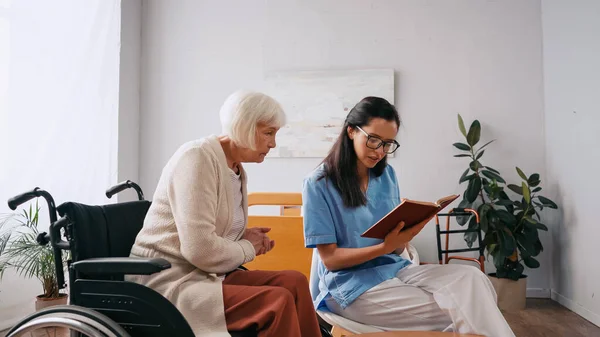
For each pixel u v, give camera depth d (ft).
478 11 13.10
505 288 11.48
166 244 4.91
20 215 9.62
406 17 13.33
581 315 10.76
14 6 10.25
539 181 11.85
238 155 5.41
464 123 13.05
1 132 9.86
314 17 13.67
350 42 13.51
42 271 9.08
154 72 14.19
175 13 14.20
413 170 13.14
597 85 9.75
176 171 4.90
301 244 7.57
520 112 12.91
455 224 12.98
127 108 13.47
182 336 4.34
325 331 5.50
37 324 4.50
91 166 12.12
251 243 5.44
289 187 13.56
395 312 5.43
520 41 12.95
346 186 5.76
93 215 5.17
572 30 10.91
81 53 11.93
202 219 4.74
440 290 5.24
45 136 10.89
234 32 13.97
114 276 4.66
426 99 13.19
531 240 11.51
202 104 14.01
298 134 13.46
